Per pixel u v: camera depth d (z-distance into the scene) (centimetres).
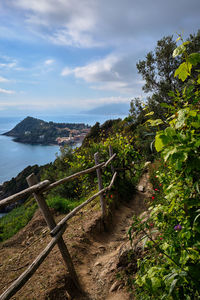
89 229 378
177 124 121
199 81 133
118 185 569
